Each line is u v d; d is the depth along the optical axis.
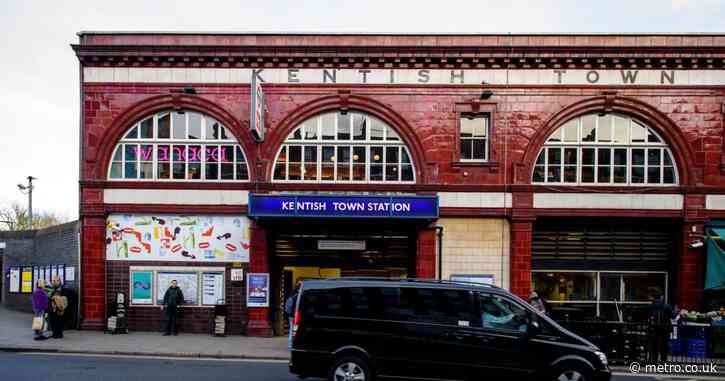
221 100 16.66
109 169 16.70
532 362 8.95
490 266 16.39
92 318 16.28
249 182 16.47
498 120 16.50
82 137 16.59
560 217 16.48
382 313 9.23
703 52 16.16
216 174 16.75
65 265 18.34
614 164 16.61
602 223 16.75
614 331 12.83
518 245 16.19
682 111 16.38
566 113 16.47
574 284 16.77
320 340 9.23
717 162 16.25
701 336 13.53
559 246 16.75
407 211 15.32
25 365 11.61
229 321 16.34
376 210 15.28
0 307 23.41
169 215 16.58
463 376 9.01
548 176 16.62
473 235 16.45
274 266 16.94
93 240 16.39
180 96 16.62
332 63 16.61
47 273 19.89
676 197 16.28
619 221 16.62
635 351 12.75
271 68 16.66
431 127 16.53
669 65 16.38
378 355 9.11
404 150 16.80
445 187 16.34
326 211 15.21
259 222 16.23
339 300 9.38
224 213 16.50
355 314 9.27
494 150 16.44
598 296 16.67
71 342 14.33
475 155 16.67
